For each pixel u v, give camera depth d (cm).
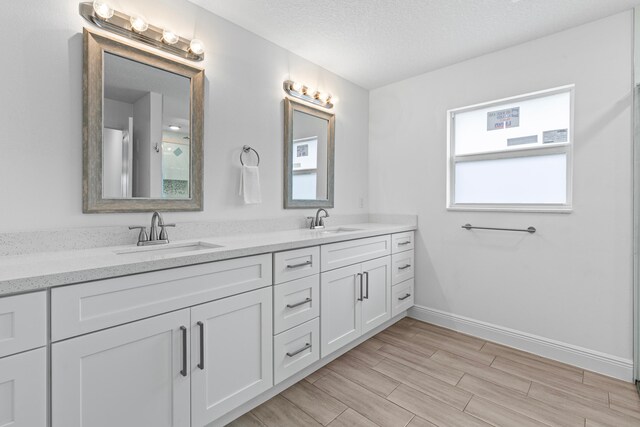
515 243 237
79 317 105
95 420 109
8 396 93
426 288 285
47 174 143
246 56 220
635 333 191
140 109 169
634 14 191
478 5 191
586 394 178
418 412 162
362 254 230
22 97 137
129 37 165
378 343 243
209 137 200
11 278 92
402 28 216
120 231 162
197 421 135
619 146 196
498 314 245
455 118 274
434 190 279
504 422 155
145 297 120
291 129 248
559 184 224
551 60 221
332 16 204
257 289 159
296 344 181
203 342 137
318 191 273
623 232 196
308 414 161
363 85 314
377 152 319
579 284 211
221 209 206
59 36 145
